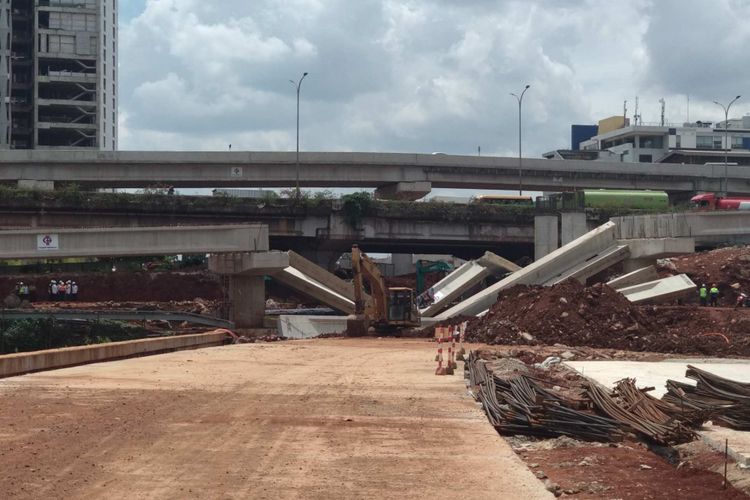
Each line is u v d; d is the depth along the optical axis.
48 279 74.94
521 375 22.25
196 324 64.62
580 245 64.75
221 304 69.19
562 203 84.00
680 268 62.31
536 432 16.84
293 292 88.19
